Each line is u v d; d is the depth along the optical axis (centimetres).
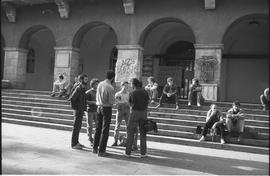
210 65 1324
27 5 1748
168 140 988
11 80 1794
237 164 711
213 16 1342
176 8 1409
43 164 605
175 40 1839
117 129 847
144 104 722
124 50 1495
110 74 730
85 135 1028
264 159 788
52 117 1270
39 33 2114
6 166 574
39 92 1591
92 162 647
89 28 1670
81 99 777
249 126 1034
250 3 1287
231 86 1714
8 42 1808
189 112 1168
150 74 1873
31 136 946
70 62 1625
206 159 750
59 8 1619
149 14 1459
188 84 1752
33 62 2270
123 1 1466
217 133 952
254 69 1667
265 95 1142
